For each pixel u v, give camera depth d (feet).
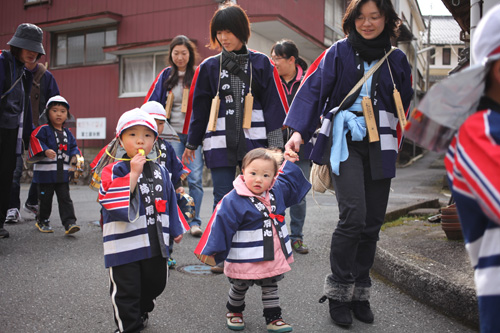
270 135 13.38
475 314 9.80
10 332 9.27
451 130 5.24
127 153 9.34
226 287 12.43
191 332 9.58
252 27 44.32
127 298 8.61
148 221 9.00
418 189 42.75
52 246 16.26
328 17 61.36
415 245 14.47
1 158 16.10
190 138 13.80
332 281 10.00
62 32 53.88
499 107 4.87
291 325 10.01
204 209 25.80
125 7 50.39
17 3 55.93
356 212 9.61
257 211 9.50
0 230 17.22
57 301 11.07
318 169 10.49
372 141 9.84
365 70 10.12
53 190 18.43
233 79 13.14
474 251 4.83
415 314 10.61
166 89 18.02
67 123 19.27
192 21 47.19
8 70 15.75
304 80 10.53
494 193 4.33
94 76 51.96
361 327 9.91
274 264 9.34
